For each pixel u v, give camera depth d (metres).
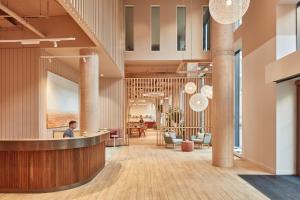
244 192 5.59
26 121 7.75
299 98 7.04
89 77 7.86
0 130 7.80
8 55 7.80
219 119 8.20
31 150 5.50
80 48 7.76
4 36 7.57
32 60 7.75
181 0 13.77
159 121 18.45
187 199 5.14
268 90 7.65
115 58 10.17
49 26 7.48
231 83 8.19
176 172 7.41
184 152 11.20
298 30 7.16
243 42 9.84
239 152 10.67
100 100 13.81
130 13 14.02
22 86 7.79
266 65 7.45
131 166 8.23
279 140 7.20
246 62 9.50
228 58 8.17
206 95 10.82
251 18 9.01
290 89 7.19
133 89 15.44
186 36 13.71
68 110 10.34
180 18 14.02
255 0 8.65
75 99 11.32
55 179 5.66
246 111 9.45
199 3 13.74
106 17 8.23
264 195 5.39
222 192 5.59
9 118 7.81
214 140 8.37
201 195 5.39
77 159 6.04
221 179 6.66
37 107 7.74
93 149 6.86
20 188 5.56
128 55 13.74
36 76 7.76
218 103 8.21
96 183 6.30
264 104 7.92
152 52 13.72
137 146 13.20
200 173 7.29
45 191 5.57
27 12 7.06
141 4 13.79
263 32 8.02
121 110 13.77
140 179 6.64
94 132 7.95
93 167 6.84
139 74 16.61
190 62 12.32
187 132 13.89
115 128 13.70
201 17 13.74
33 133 7.73
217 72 8.24
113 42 9.70
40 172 5.59
